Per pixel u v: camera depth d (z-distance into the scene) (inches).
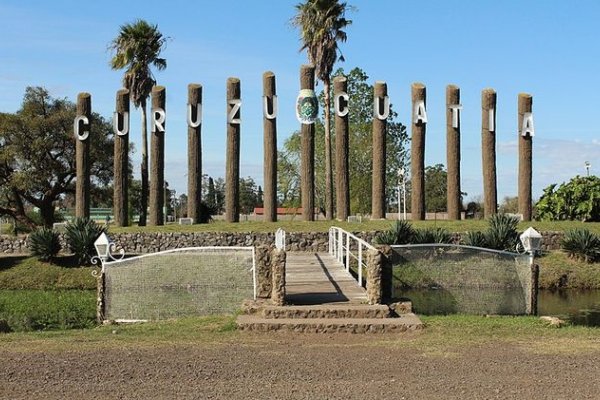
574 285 1150.3
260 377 402.6
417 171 1450.5
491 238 1190.3
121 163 1467.8
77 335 554.3
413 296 792.9
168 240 1309.1
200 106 1459.2
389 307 609.3
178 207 3917.3
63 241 1255.5
